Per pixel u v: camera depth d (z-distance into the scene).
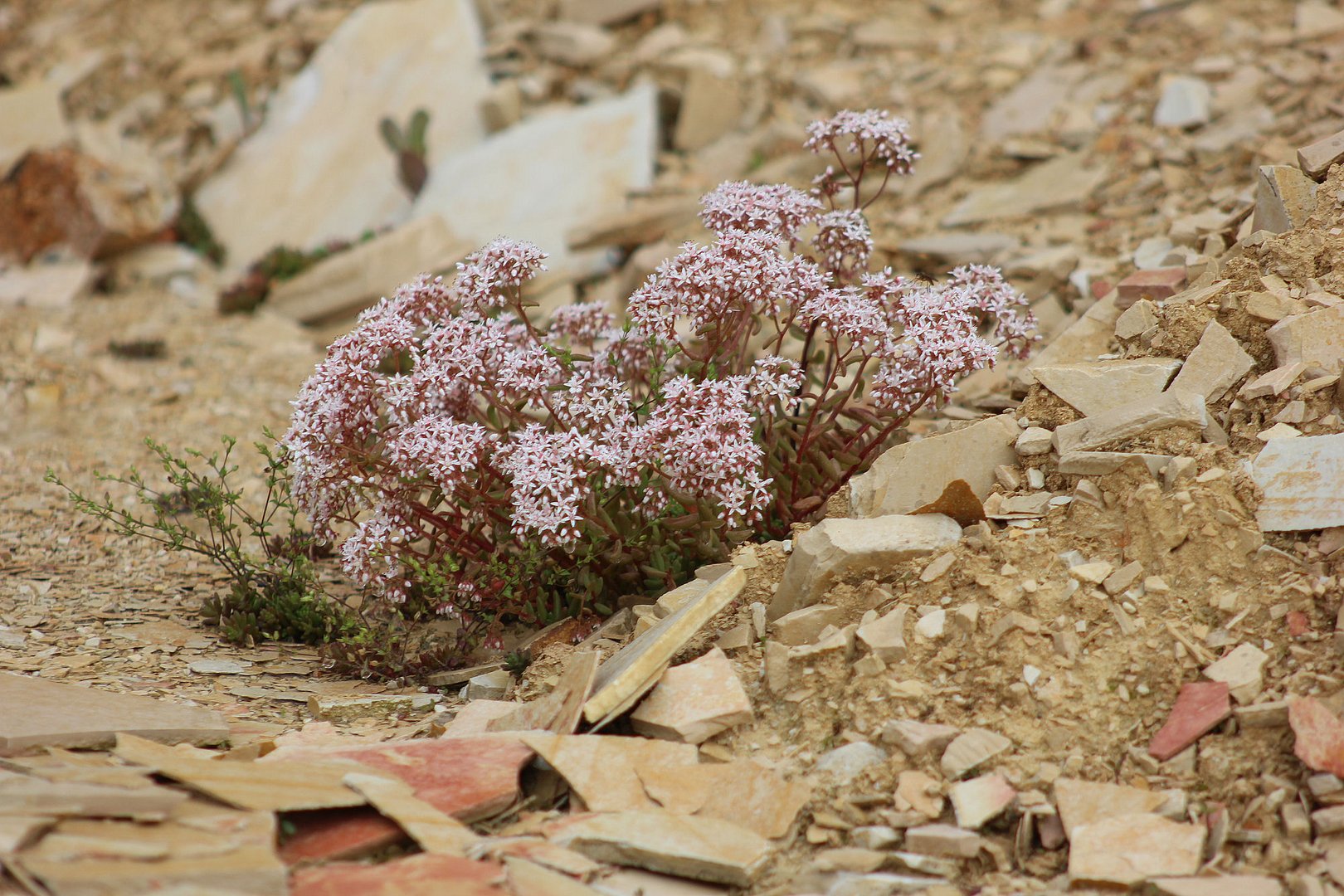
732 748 3.87
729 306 4.87
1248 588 3.86
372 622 5.20
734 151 11.49
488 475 4.73
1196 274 5.54
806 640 4.17
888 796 3.55
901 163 5.57
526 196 11.53
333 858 3.17
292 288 10.81
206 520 6.55
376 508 4.74
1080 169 8.86
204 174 13.20
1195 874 3.15
